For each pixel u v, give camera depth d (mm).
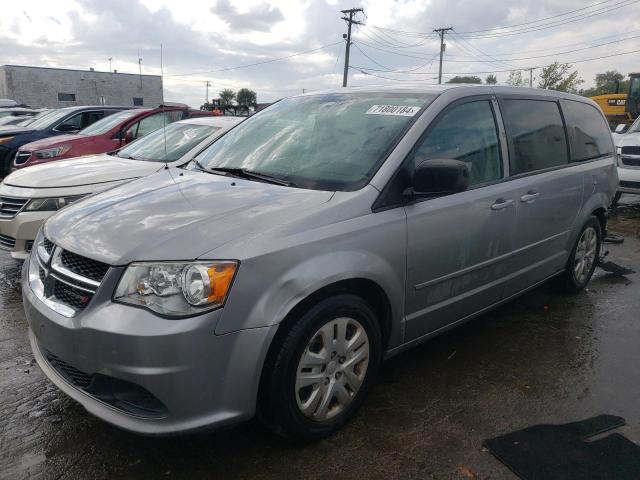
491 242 3658
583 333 4312
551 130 4449
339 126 3523
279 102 4336
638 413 3174
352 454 2748
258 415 2688
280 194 2961
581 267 5066
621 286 5473
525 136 4094
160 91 55594
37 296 2750
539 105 4375
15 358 3707
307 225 2658
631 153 9500
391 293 3008
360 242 2807
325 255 2654
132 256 2426
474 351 3939
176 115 8727
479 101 3762
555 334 4281
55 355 2605
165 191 3174
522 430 2963
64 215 3047
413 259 3105
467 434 2928
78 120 10625
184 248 2424
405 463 2688
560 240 4555
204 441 2832
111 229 2662
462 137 3531
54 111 11734
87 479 2551
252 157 3605
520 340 4152
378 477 2588
